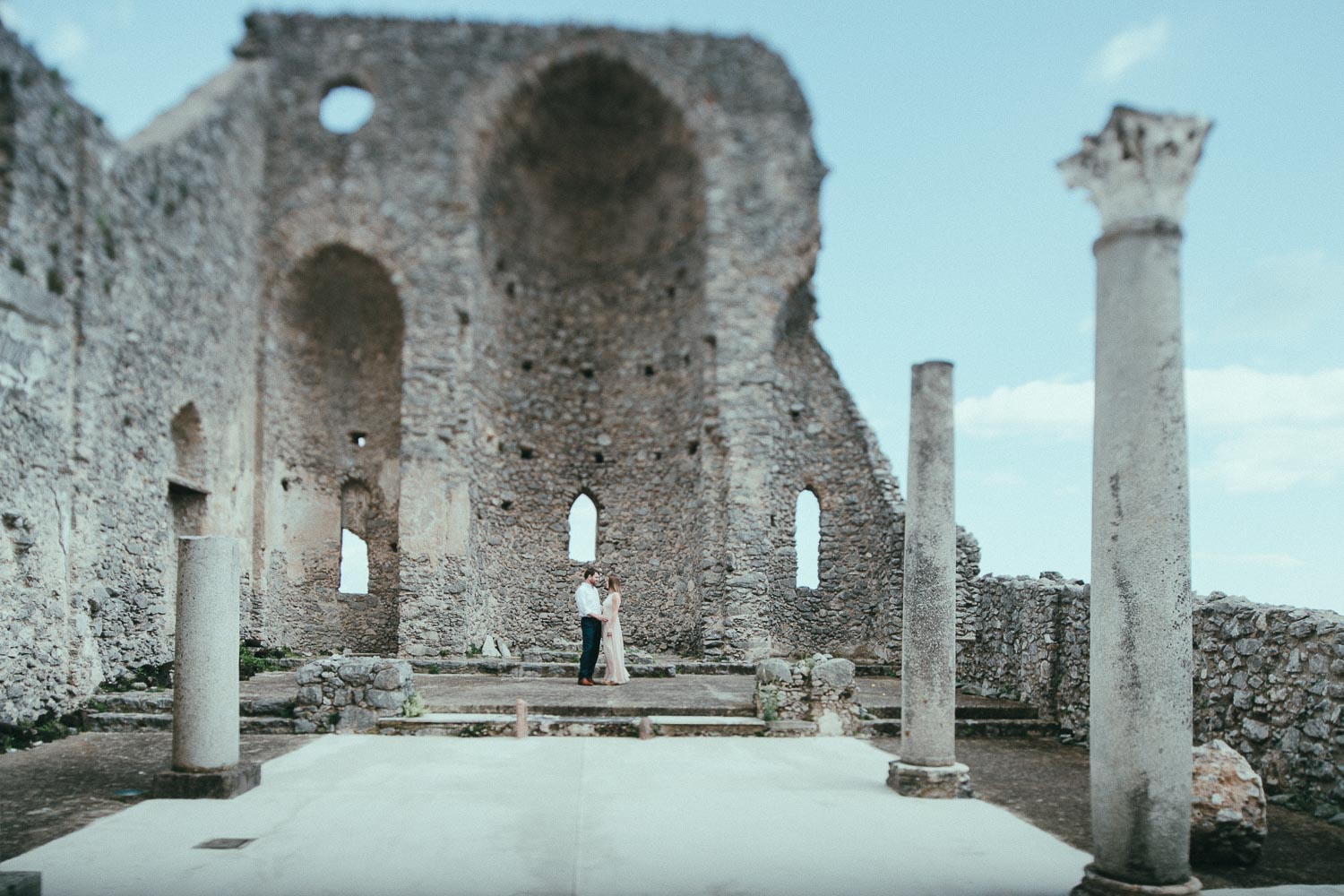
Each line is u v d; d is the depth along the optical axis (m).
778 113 22.22
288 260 20.38
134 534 14.36
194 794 7.63
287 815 7.07
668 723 11.07
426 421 19.89
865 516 21.16
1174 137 5.32
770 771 8.92
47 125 12.38
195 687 7.83
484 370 21.36
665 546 21.69
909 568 8.31
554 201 23.38
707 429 20.67
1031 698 13.00
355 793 7.81
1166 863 5.01
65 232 12.72
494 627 21.11
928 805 7.61
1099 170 5.53
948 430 8.31
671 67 22.03
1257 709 8.54
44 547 11.77
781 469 21.27
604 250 23.52
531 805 7.43
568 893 5.34
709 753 9.91
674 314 22.62
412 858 5.97
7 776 8.71
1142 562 5.14
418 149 21.03
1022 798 8.08
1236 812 6.08
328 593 20.95
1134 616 5.13
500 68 21.56
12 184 11.59
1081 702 11.62
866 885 5.54
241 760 9.25
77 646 12.23
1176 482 5.18
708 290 21.11
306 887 5.42
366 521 21.64
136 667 14.19
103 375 13.48
